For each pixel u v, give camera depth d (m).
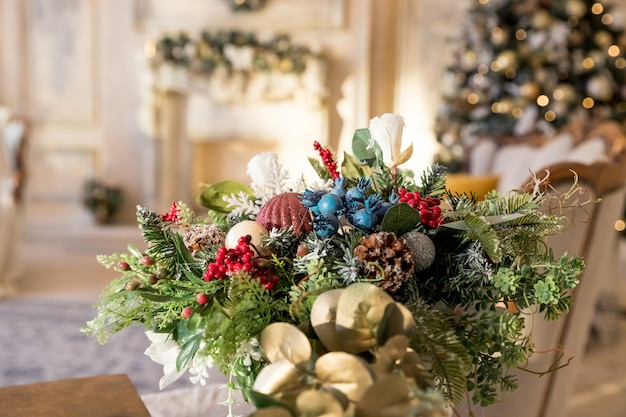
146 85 5.46
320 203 0.81
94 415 0.97
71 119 5.82
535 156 2.90
